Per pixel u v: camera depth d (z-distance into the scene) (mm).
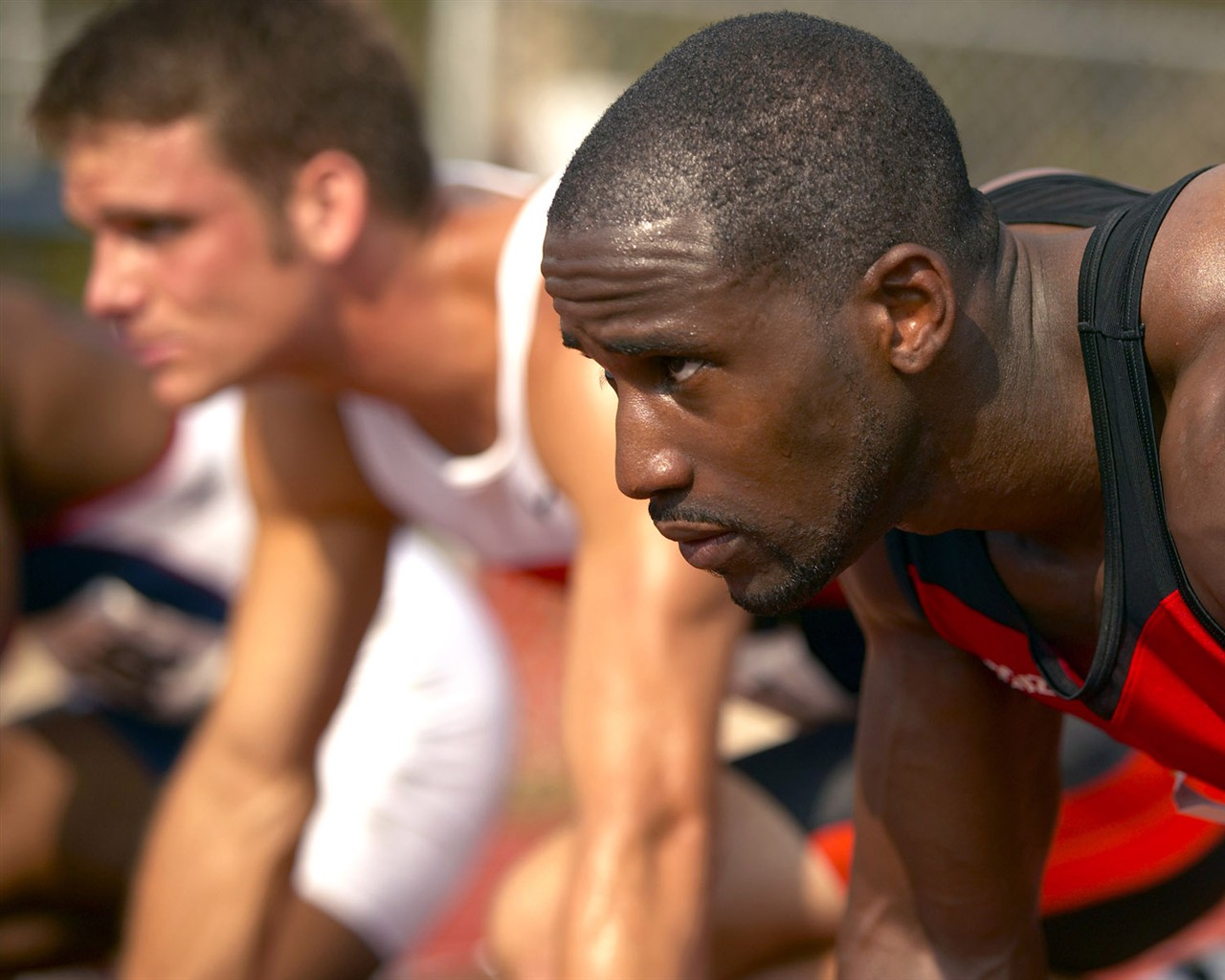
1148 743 4406
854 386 3775
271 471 7801
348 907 8992
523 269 6547
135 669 9891
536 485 7055
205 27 6566
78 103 6570
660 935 5480
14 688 16812
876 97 3789
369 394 7125
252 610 7891
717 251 3643
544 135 20516
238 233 6652
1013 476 4020
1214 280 3732
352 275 6809
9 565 8766
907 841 5121
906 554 4633
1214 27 22625
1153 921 8211
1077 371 3988
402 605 9648
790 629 8391
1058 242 4117
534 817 15945
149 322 6770
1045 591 4320
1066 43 21734
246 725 7734
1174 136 22484
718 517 3861
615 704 5676
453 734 9609
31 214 19422
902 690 5066
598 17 21453
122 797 9578
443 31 19484
